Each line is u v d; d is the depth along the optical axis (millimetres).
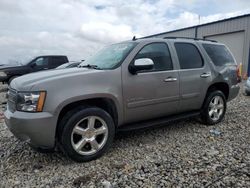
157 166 3248
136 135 4520
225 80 5191
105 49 4629
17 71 12953
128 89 3711
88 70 3631
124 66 3729
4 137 4566
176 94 4316
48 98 3088
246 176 2924
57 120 3150
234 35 18391
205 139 4301
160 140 4262
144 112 3971
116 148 3900
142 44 4020
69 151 3266
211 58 5023
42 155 3670
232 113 6328
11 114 3201
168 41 4434
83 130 3355
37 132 3043
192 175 2979
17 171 3209
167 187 2732
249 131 4754
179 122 5344
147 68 3697
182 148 3877
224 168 3141
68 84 3238
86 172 3137
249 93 9500
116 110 3656
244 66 17688
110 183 2840
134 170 3148
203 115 5004
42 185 2854
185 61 4535
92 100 3537
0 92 12359
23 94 3107
